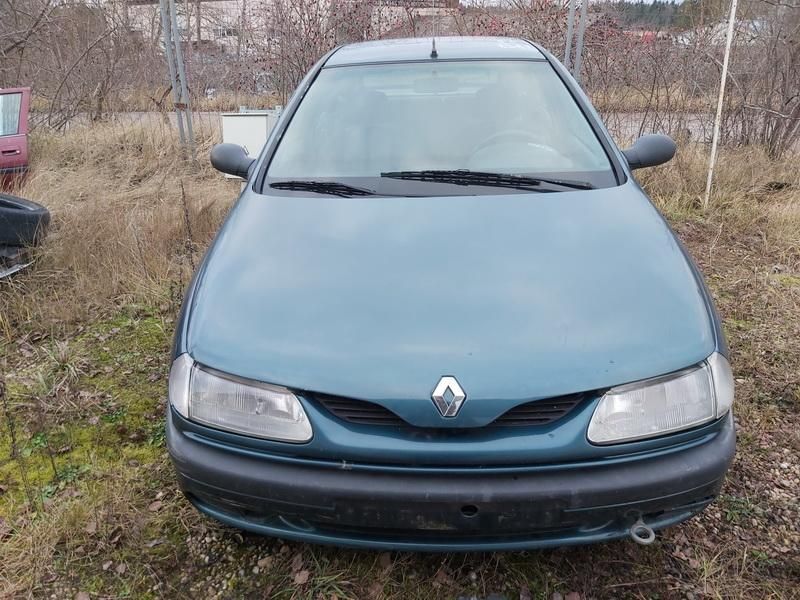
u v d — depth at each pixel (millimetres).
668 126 6699
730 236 4895
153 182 6082
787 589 1903
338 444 1619
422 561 2023
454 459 1582
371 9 8227
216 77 10062
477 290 1821
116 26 9641
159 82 10039
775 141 6555
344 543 1727
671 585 1926
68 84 9094
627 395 1617
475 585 1941
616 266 1919
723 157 6176
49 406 2883
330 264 1972
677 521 1718
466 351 1641
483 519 1602
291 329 1756
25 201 4324
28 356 3387
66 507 2275
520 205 2240
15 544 2146
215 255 2133
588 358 1633
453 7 8156
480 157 2576
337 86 2916
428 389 1586
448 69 2922
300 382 1650
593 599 1891
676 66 6840
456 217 2180
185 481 1784
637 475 1607
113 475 2455
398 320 1736
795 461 2434
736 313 3629
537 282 1852
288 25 8391
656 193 5691
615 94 6977
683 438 1653
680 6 7066
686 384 1655
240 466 1692
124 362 3271
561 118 2711
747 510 2189
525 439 1588
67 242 4348
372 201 2318
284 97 8547
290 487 1642
